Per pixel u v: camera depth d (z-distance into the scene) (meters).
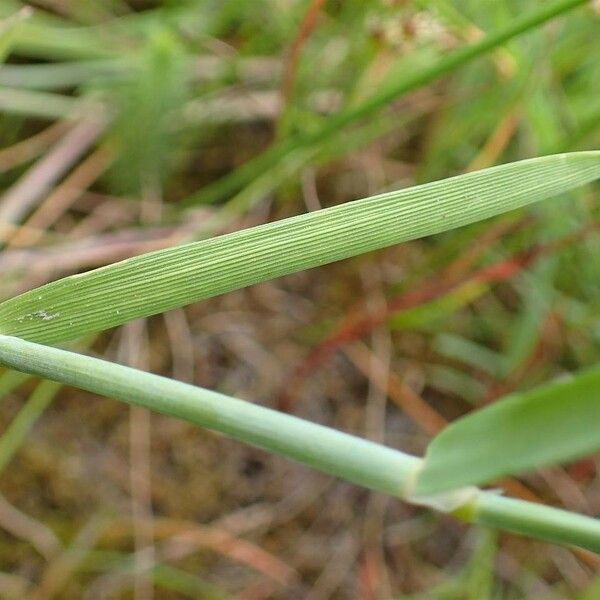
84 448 0.28
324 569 0.29
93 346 0.28
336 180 0.32
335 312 0.32
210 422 0.18
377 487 0.18
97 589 0.27
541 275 0.30
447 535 0.30
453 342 0.31
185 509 0.28
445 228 0.17
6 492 0.26
